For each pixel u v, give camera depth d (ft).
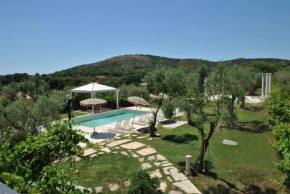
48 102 26.78
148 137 35.35
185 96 24.27
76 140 10.16
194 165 22.25
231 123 33.73
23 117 23.09
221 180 20.29
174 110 42.86
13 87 47.67
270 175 20.99
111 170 22.54
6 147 8.16
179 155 26.63
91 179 20.58
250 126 38.73
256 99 73.56
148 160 25.16
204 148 21.86
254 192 18.30
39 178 7.66
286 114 29.60
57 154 9.81
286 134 19.24
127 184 19.63
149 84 35.91
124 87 83.10
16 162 7.88
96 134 37.73
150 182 16.94
